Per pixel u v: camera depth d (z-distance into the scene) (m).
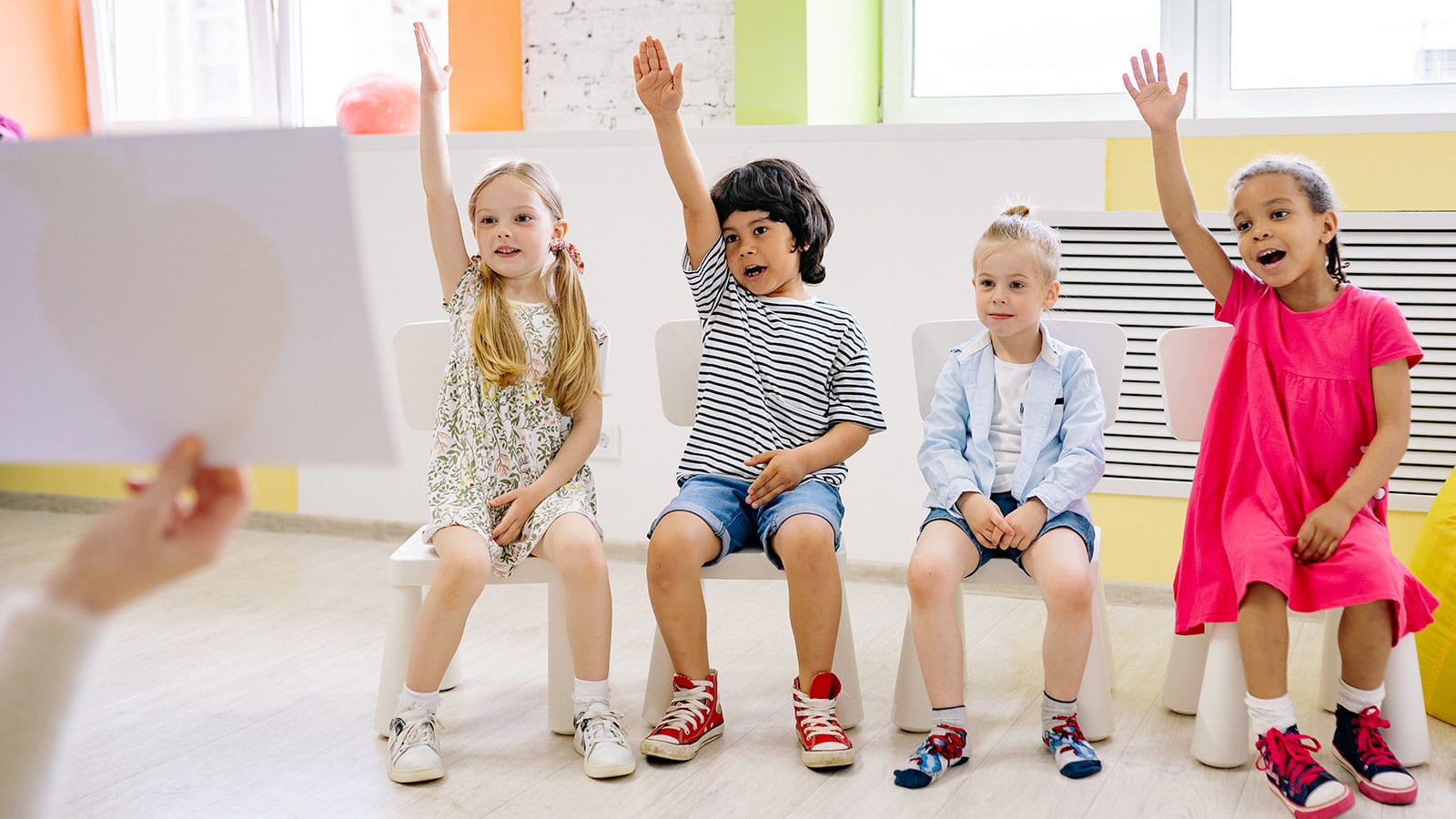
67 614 0.38
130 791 1.44
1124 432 2.31
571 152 2.63
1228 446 1.62
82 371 0.40
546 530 1.58
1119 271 2.29
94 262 0.40
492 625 2.16
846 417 1.73
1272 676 1.44
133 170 0.39
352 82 2.87
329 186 0.39
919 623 1.53
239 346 0.40
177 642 2.05
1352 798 1.33
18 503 3.20
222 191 0.39
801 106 2.51
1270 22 2.49
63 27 3.27
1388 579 1.42
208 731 1.64
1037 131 2.32
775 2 2.50
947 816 1.36
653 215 2.59
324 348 0.40
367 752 1.57
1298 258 1.56
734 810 1.38
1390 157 2.15
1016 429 1.68
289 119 3.22
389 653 1.62
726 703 1.75
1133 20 2.60
